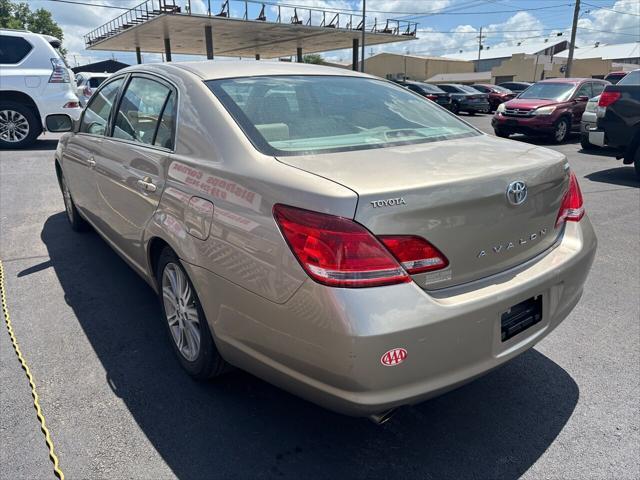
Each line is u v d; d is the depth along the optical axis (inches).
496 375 111.0
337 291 68.2
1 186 267.1
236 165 85.0
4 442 88.2
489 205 78.8
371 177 74.0
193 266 90.4
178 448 87.9
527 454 87.9
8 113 383.6
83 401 99.3
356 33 1176.8
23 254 175.3
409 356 70.6
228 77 105.3
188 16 928.3
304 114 100.0
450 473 83.8
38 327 127.1
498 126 512.7
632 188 287.4
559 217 95.5
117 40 1235.9
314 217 70.1
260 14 1018.7
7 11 1973.4
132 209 116.6
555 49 2787.9
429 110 119.9
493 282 81.0
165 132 107.6
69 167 172.9
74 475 81.5
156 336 123.9
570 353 119.0
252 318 79.6
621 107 300.7
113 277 157.4
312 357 72.2
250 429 93.0
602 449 88.9
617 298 147.3
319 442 90.3
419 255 72.1
